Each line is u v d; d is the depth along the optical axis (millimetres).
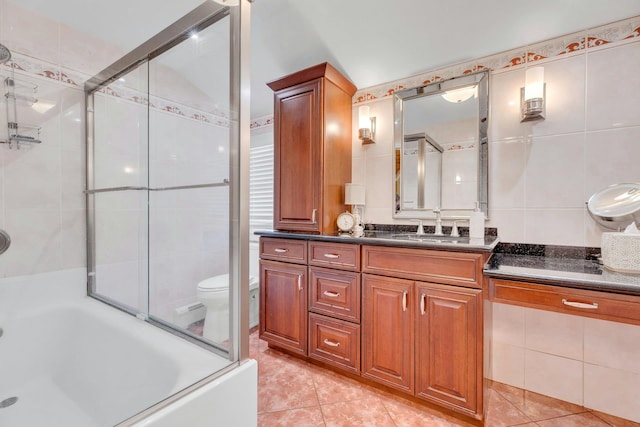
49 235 1570
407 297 1543
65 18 1594
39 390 1414
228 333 1203
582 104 1576
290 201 2166
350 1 1681
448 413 1489
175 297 1930
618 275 1206
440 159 2014
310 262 1925
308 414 1494
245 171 1220
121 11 1638
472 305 1364
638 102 1455
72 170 1654
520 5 1525
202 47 1588
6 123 1438
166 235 2014
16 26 1444
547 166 1666
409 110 2145
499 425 1417
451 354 1417
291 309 2020
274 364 1978
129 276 1847
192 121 1919
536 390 1673
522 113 1696
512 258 1630
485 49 1801
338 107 2172
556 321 1623
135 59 1859
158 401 1025
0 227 1427
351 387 1719
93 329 1553
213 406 998
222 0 1225
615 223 1433
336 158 2150
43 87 1549
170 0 1579
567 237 1613
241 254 1192
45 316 1516
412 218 2117
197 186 1895
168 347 1237
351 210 2256
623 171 1484
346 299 1764
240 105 1198
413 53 1937
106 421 1178
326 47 2031
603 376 1513
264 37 2029
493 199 1815
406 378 1547
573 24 1556
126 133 1869
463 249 1381
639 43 1451
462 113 1937
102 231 1756
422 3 1624
